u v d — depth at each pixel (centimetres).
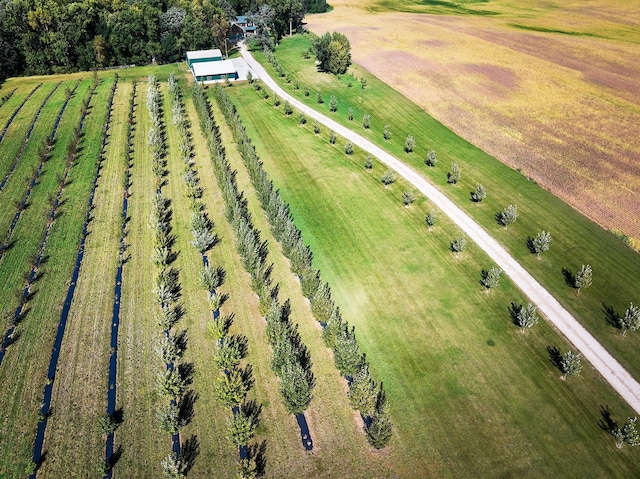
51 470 3203
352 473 3203
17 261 5122
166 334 4234
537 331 4300
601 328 4319
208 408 3609
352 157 7294
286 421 3528
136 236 5516
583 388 3788
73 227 5656
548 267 5053
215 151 7006
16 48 11150
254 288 4575
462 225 5728
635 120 8306
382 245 5416
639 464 3272
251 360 4012
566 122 8344
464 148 7606
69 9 11319
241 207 5900
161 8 13225
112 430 3416
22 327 4319
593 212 5934
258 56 12350
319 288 4291
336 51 10375
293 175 6806
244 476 3023
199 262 5109
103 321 4384
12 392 3725
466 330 4319
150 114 8294
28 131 7988
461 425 3512
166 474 3072
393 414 3600
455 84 10175
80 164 7025
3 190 6388
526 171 6888
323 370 3931
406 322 4416
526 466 3247
